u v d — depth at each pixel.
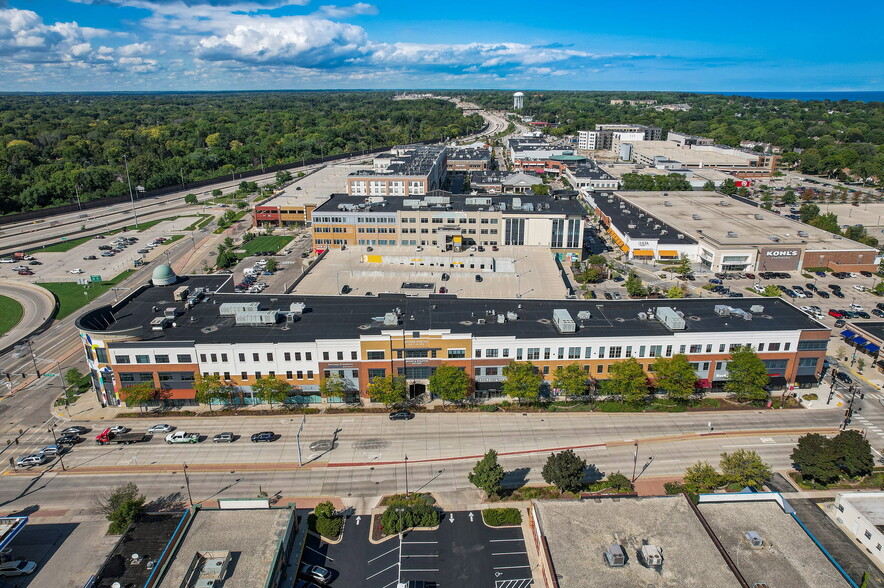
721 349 115.94
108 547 81.81
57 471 97.88
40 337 154.75
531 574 75.94
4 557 79.69
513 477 95.19
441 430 107.81
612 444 103.56
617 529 74.25
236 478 95.62
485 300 133.88
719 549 70.50
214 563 69.94
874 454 100.69
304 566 76.62
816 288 184.12
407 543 81.56
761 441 104.38
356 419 111.56
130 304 131.12
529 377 109.56
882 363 130.12
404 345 113.81
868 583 73.50
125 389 110.69
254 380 114.88
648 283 188.88
